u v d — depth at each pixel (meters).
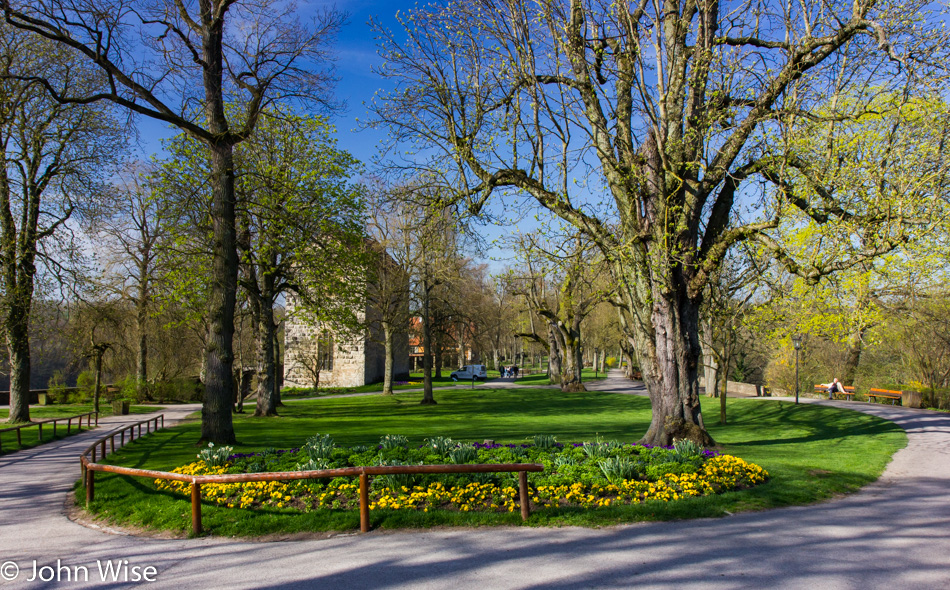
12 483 11.23
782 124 11.60
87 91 21.94
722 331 21.94
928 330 26.45
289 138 24.70
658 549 6.17
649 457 10.13
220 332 14.84
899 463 11.89
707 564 5.69
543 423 22.92
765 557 5.90
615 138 13.14
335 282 25.59
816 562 5.74
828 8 11.77
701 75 12.31
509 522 7.20
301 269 25.50
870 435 16.69
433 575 5.48
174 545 6.86
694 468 9.23
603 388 46.75
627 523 7.22
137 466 11.39
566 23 12.88
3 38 20.06
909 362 30.08
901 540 6.50
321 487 8.48
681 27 12.62
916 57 11.23
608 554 6.02
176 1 14.77
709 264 12.59
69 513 8.84
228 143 15.58
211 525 7.46
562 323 42.81
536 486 8.38
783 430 19.52
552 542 6.45
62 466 13.11
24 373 22.70
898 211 11.12
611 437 16.80
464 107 13.70
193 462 10.80
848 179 11.82
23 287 21.53
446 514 7.39
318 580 5.43
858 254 11.52
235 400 30.52
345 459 10.02
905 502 8.46
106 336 33.53
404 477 8.51
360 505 7.10
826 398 31.94
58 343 27.47
